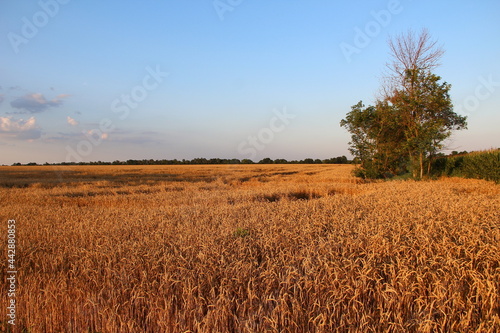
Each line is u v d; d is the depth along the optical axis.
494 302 5.07
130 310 5.68
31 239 9.45
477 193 18.17
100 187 28.61
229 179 37.66
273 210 13.24
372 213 11.41
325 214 11.55
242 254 7.20
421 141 28.27
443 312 4.78
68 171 58.62
